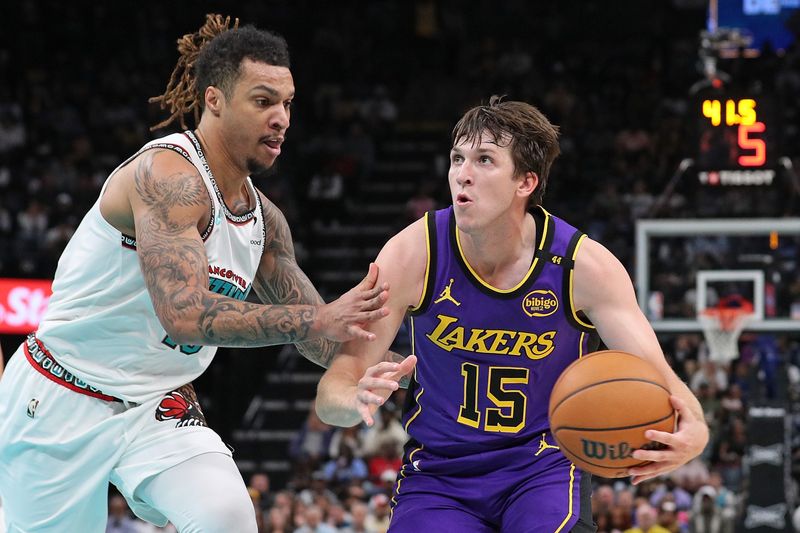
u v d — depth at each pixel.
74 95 20.08
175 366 4.34
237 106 4.11
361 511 11.52
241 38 4.14
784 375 11.75
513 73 20.72
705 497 11.18
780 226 11.34
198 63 4.21
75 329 4.27
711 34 15.44
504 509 4.02
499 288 3.91
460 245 3.94
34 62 20.50
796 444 12.99
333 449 13.66
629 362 3.67
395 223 18.45
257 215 4.40
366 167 19.73
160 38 21.11
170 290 3.89
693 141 11.61
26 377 4.36
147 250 3.97
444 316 3.96
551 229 3.96
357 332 3.77
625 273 4.02
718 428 12.87
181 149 4.16
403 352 15.13
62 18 21.06
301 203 18.88
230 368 15.43
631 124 19.55
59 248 15.92
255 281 4.79
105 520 4.43
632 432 3.58
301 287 4.71
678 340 14.19
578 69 21.11
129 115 19.91
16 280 14.27
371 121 20.59
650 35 21.48
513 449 4.02
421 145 20.50
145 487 4.23
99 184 18.17
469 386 4.01
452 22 21.64
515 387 3.99
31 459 4.32
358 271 17.98
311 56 21.11
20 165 18.48
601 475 3.73
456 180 3.88
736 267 11.58
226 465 4.22
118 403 4.30
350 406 3.76
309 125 20.42
